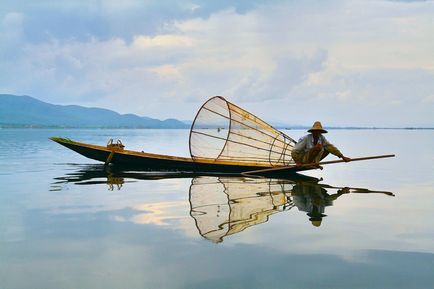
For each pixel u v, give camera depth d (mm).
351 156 23547
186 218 7262
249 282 4492
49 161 18188
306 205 8539
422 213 7816
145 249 5543
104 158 15492
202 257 5234
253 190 10469
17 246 5680
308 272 4762
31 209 8008
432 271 4785
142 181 12008
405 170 16266
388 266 4945
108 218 7258
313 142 12938
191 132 14312
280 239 5992
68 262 5078
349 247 5645
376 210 8086
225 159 14648
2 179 12320
